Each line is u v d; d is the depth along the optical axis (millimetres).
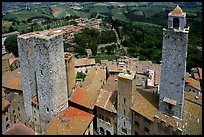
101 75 124750
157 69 144875
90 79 119438
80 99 98000
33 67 93312
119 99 88312
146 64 152875
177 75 76875
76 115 88375
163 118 81312
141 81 138000
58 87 88500
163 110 82938
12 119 104688
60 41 85125
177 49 74375
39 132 98312
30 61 91375
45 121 93312
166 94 80875
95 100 97750
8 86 111500
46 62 82812
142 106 85688
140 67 150125
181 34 72375
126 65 156750
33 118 98500
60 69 87812
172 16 73875
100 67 152750
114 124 93625
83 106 96062
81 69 176625
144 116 82562
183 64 74750
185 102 88250
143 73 143000
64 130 81875
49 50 81125
